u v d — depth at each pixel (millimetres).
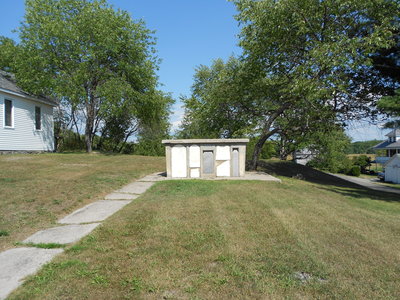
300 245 3662
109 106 17969
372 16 10617
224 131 16828
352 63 9875
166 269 2965
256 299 2463
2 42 23922
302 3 10922
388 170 36062
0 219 4590
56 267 2992
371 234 4254
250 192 7312
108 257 3240
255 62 12938
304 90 10688
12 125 15719
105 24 18516
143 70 20281
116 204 5980
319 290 2605
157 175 10734
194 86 29797
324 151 31844
